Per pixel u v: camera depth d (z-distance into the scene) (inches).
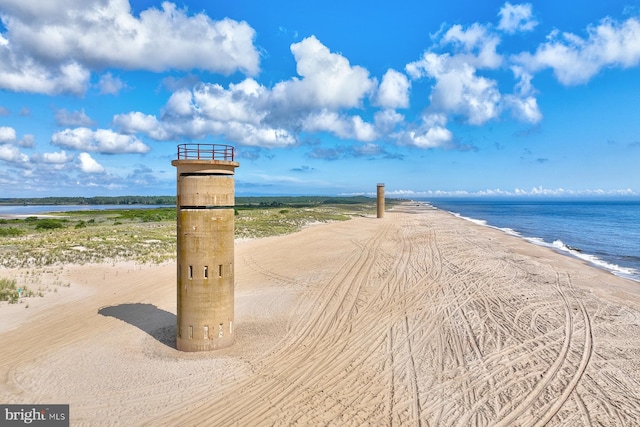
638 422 426.6
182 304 605.3
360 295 927.7
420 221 3056.1
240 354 601.6
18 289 932.6
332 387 504.4
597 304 863.7
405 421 428.5
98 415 437.7
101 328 712.4
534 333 687.1
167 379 519.8
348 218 3339.1
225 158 606.9
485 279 1075.3
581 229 3100.4
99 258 1321.4
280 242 1772.9
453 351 615.2
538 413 443.8
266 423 424.8
